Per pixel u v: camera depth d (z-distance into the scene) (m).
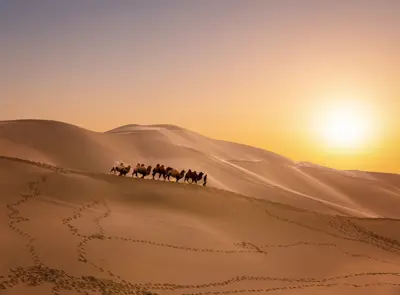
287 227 32.38
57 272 19.50
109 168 55.59
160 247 24.27
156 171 38.62
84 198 29.50
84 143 60.34
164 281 20.80
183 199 32.72
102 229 25.00
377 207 78.00
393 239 34.97
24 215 25.31
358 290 23.42
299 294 21.88
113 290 18.86
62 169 34.47
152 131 78.88
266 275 23.75
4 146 51.28
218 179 63.22
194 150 73.94
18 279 18.47
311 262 26.77
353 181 87.38
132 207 29.73
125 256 22.28
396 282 25.27
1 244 21.23
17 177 30.64
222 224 30.19
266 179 73.81
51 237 22.83
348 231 34.62
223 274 22.78
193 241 26.02
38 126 61.03
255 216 33.00
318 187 80.81
